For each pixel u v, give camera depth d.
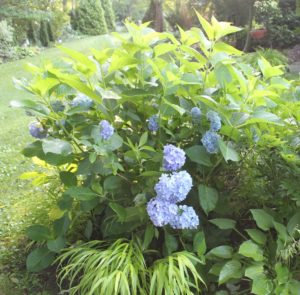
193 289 2.15
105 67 2.37
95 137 2.05
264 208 2.22
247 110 2.08
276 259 2.00
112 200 2.24
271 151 2.25
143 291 1.90
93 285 1.84
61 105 2.36
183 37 2.51
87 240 2.53
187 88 2.29
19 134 5.59
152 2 12.97
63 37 17.08
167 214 1.95
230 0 10.26
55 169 2.79
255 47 9.79
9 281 2.45
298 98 2.39
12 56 13.04
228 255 2.09
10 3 14.54
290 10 10.16
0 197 3.55
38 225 2.39
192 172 2.34
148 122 2.29
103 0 20.77
